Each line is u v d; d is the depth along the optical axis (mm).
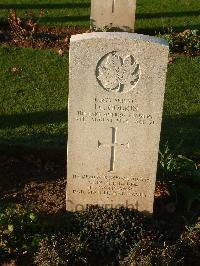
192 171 2279
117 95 1896
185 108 2902
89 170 2066
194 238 2023
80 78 1854
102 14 3432
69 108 1915
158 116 1940
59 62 3270
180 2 4211
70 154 2023
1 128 2670
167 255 1904
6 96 2928
